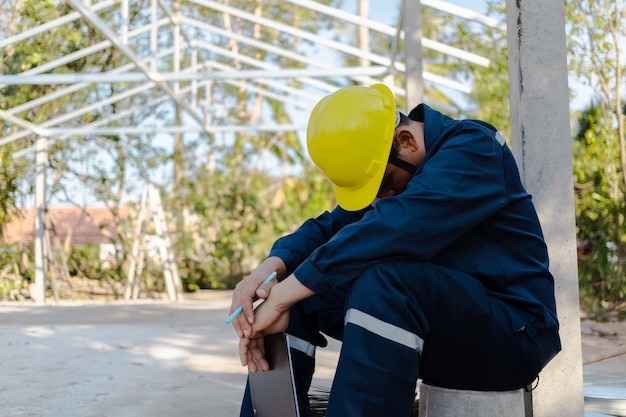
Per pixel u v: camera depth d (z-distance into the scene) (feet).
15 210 35.22
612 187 23.89
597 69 23.80
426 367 5.11
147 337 16.98
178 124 45.37
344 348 4.70
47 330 18.28
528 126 6.42
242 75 21.26
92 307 27.37
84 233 48.91
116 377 11.21
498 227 5.24
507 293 5.21
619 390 7.75
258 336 5.62
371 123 5.55
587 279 22.66
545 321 5.09
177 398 9.51
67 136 29.86
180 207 40.45
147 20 36.32
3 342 15.65
